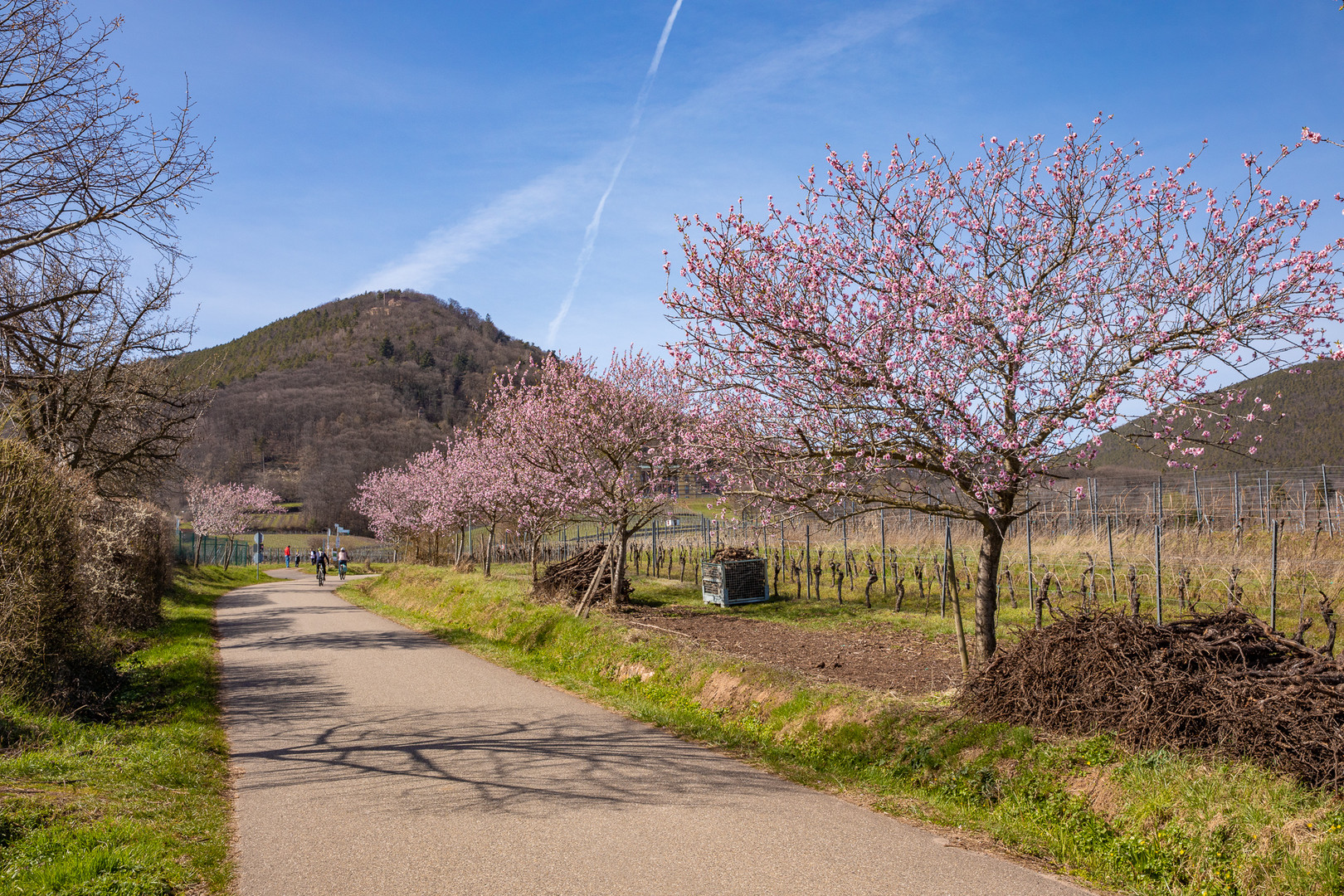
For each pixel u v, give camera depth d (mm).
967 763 6930
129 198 11500
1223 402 6969
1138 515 21359
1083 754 6383
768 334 8617
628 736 8883
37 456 10516
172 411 20219
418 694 11406
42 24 10570
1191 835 5176
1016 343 7895
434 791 6785
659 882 4844
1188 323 7164
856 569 21109
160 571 23266
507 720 9680
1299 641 6957
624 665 12305
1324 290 6801
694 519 30469
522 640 15547
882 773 7312
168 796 6496
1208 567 15227
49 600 9820
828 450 8484
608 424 18531
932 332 7926
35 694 9219
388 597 26859
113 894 4449
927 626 14281
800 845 5500
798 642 13508
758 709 9461
